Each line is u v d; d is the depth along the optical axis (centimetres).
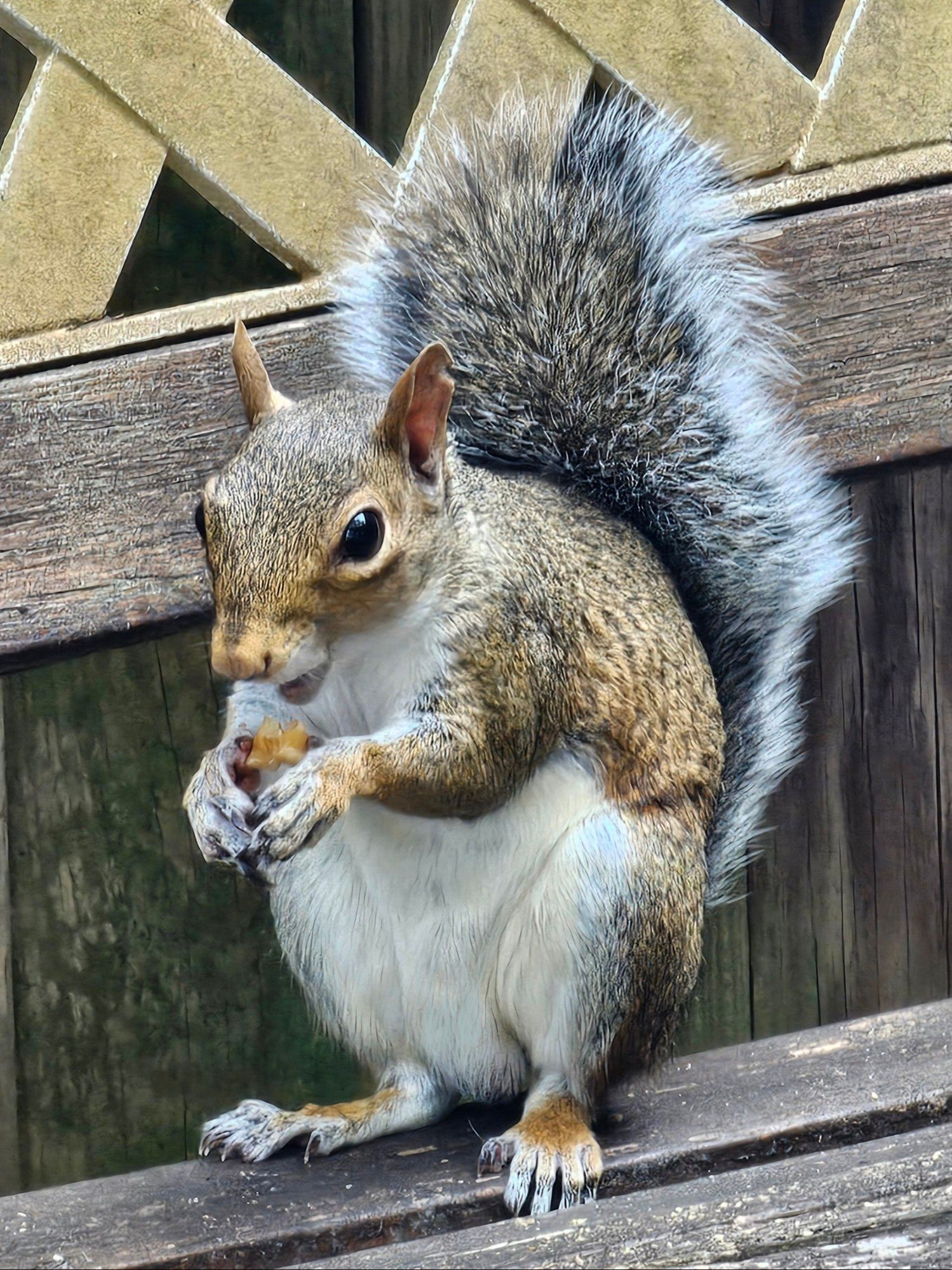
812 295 613
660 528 575
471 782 475
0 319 571
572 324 581
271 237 587
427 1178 486
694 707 530
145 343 584
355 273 585
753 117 611
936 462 630
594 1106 506
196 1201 475
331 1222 460
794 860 740
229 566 423
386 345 584
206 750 699
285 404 474
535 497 531
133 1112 712
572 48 598
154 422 584
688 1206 436
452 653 469
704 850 527
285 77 580
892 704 735
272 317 593
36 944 697
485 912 509
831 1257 410
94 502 584
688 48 603
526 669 484
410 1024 527
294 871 531
